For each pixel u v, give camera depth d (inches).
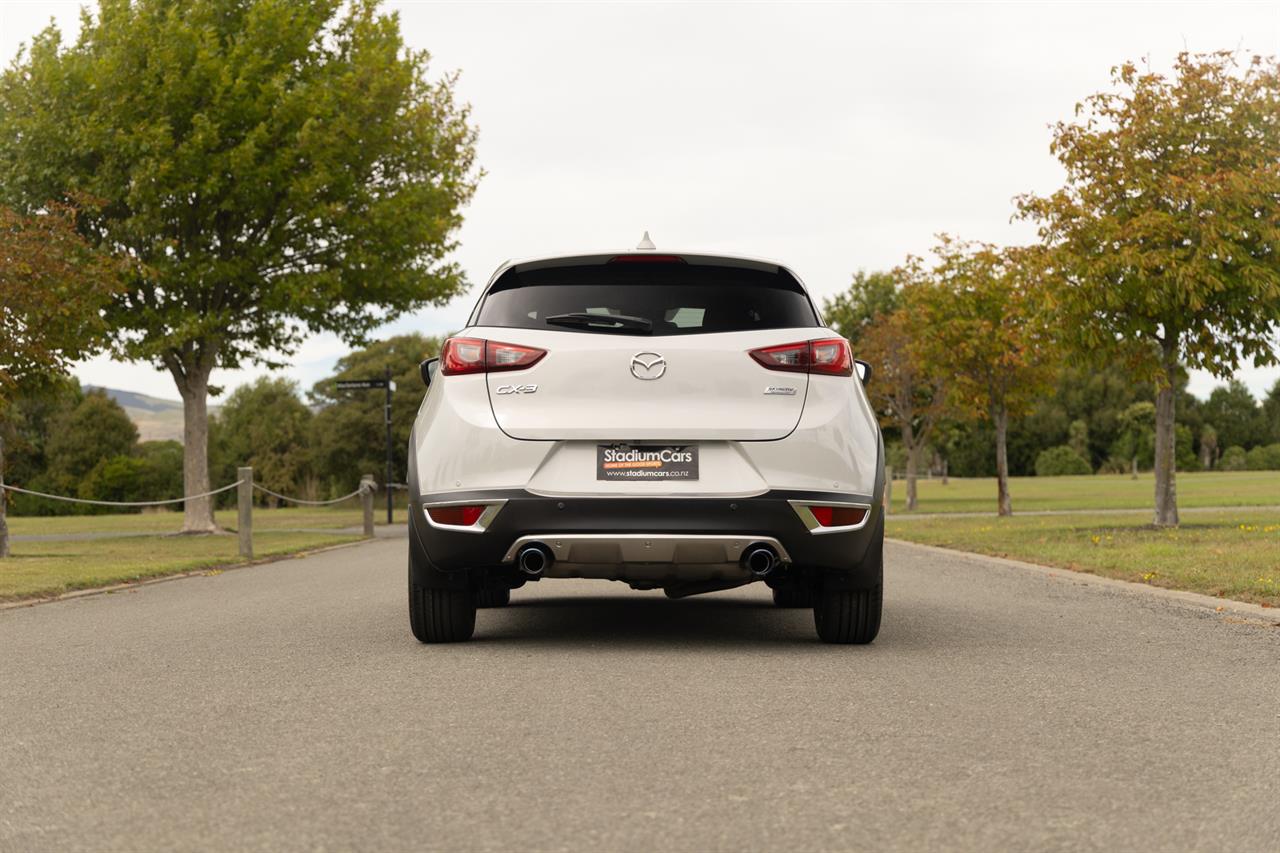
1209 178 668.1
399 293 1044.5
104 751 167.6
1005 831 127.6
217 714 193.3
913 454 1443.2
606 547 243.9
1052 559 514.3
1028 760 159.2
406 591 421.1
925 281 1145.4
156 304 993.5
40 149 960.9
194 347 1024.2
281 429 3117.6
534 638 282.8
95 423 3218.5
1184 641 273.3
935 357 1119.0
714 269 257.8
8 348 678.5
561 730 178.1
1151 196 698.8
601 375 246.4
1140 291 688.4
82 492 3149.6
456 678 224.2
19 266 665.0
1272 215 674.2
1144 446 3614.7
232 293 1062.4
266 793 144.2
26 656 265.6
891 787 145.6
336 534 1019.9
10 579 462.6
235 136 954.7
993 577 457.4
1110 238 681.0
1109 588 403.2
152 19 956.6
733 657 249.0
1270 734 175.5
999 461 1112.2
